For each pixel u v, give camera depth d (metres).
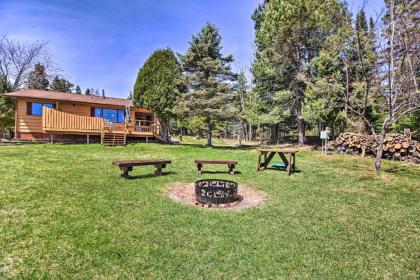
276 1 16.33
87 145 15.30
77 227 4.15
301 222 4.84
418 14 8.05
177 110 16.69
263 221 4.81
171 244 3.79
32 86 28.44
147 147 15.82
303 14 15.06
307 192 6.92
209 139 18.27
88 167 8.74
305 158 12.80
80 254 3.40
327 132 13.95
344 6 14.26
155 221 4.57
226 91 17.53
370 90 9.95
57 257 3.32
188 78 17.36
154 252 3.54
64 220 4.38
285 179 8.34
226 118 18.14
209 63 16.77
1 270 3.01
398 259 3.66
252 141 29.09
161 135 19.75
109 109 19.44
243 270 3.22
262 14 18.34
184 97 17.11
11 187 5.96
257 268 3.28
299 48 16.50
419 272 3.36
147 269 3.17
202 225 4.50
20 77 27.31
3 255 3.30
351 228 4.65
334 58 13.96
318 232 4.43
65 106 17.69
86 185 6.53
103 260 3.30
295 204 5.90
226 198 5.71
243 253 3.62
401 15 8.09
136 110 20.30
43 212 4.67
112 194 5.95
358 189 7.28
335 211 5.51
